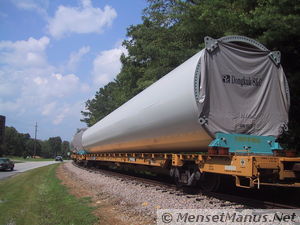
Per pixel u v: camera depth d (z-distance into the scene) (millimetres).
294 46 11141
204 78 8070
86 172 22578
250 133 8375
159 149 12062
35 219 8047
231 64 8445
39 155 142500
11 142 113062
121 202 9383
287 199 9102
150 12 23812
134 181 14125
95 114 59719
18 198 11664
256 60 8680
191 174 9781
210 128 7973
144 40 24781
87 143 27609
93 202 9844
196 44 16812
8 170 32125
